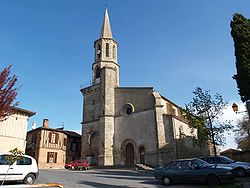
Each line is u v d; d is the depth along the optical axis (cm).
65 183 1403
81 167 3022
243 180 1389
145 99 3328
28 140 4028
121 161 3209
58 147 3938
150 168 2725
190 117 2581
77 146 4334
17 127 2177
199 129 2478
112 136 3366
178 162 1452
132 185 1366
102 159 3194
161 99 3359
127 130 3309
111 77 3694
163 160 2842
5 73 957
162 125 3042
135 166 2850
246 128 4056
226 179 1278
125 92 3547
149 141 3048
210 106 2492
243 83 1569
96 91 3828
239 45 1616
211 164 1517
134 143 3186
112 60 4006
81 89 4016
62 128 4462
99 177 1806
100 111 3544
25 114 2269
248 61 1559
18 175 1261
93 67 4038
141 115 3256
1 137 2039
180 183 1421
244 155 2514
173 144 2883
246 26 1638
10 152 1241
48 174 1984
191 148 3122
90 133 3550
